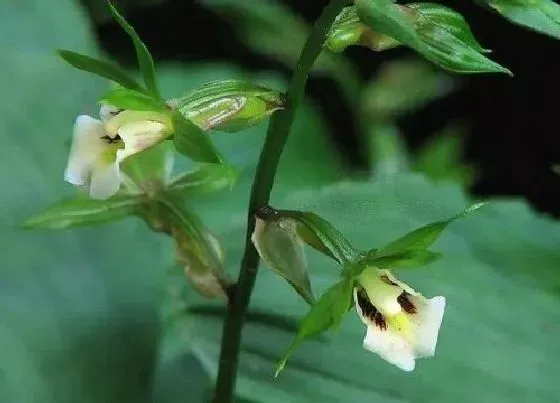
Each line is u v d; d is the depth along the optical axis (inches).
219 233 14.7
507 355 13.6
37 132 14.4
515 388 13.4
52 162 14.2
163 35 22.0
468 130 19.9
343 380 13.4
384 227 14.5
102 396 13.1
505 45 18.5
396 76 19.3
